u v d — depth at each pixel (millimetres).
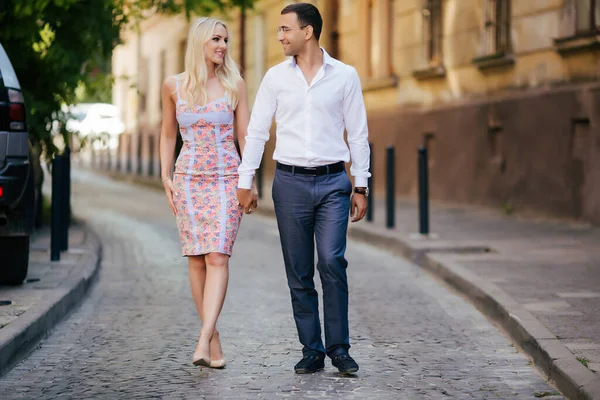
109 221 19547
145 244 15336
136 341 7922
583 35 15586
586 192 15984
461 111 20859
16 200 8664
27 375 6770
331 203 6598
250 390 6270
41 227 15773
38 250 12906
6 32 13617
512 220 17328
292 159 6598
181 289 10734
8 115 8633
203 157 6801
